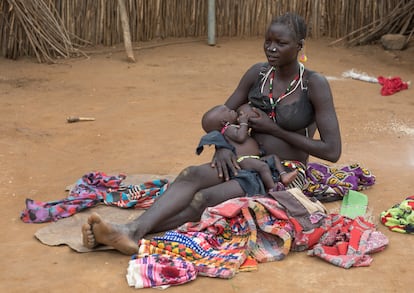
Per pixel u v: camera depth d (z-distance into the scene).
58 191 4.95
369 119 7.23
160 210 3.98
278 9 12.78
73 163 5.63
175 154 5.89
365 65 10.70
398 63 10.90
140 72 9.84
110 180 4.91
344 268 3.72
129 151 5.98
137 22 12.07
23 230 4.23
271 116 4.41
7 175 5.27
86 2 11.36
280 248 3.88
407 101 8.16
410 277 3.64
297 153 4.47
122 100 8.05
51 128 6.73
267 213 3.96
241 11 12.78
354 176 4.87
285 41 4.15
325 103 4.27
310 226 3.98
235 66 10.43
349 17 12.47
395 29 12.27
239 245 3.88
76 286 3.51
